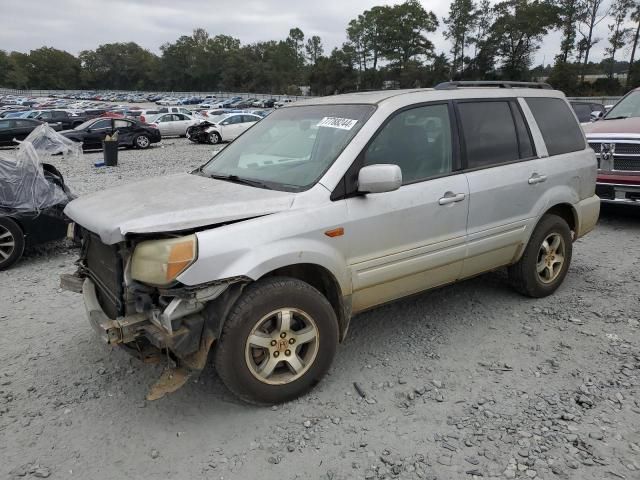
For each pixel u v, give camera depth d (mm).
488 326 4430
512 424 3133
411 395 3438
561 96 5152
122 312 3168
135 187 3797
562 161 4848
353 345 4148
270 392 3266
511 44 78438
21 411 3348
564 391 3459
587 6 69062
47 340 4348
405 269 3770
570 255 5082
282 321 3211
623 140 7164
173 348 2941
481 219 4184
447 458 2863
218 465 2848
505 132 4484
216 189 3547
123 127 24500
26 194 6551
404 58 97812
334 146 3619
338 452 2932
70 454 2949
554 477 2709
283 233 3154
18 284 5816
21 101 71375
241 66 128125
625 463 2795
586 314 4621
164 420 3242
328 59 102375
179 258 2850
